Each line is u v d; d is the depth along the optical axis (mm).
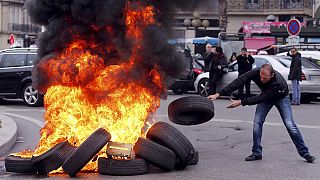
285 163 8531
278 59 18906
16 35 62031
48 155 7391
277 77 8555
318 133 11539
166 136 7559
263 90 8648
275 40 34781
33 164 7441
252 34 38656
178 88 21859
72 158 7188
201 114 8359
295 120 13648
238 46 29688
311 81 18203
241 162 8578
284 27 34438
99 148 7223
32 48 17469
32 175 7504
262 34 38500
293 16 46125
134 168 7402
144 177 7344
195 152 8289
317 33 32906
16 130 10992
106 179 7199
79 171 7395
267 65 8430
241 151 9562
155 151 7453
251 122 13305
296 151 9547
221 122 13297
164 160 7492
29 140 10711
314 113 15281
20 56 17453
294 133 8617
